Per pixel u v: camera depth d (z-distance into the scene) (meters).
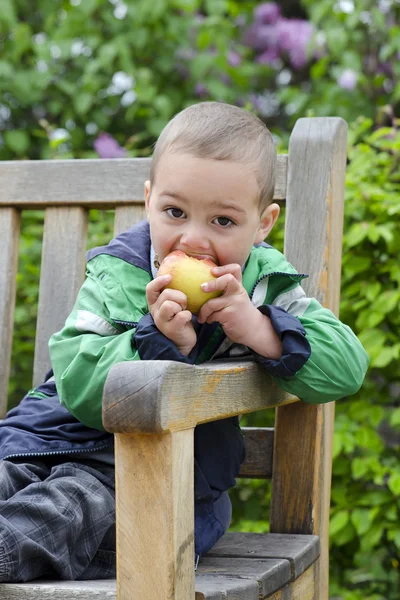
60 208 2.25
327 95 4.35
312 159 2.05
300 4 5.18
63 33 4.15
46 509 1.46
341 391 1.69
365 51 4.44
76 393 1.56
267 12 4.82
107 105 4.30
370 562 3.32
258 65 4.83
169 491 1.20
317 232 2.02
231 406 1.43
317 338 1.66
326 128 2.08
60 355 1.61
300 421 1.98
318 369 1.64
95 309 1.66
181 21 4.30
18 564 1.40
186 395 1.24
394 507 2.90
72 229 2.23
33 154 4.38
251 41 4.90
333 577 3.22
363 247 2.85
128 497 1.21
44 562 1.45
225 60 4.34
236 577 1.51
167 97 4.30
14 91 4.12
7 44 4.15
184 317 1.45
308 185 2.04
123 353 1.51
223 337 1.73
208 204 1.56
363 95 4.38
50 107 4.18
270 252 1.82
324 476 2.02
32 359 3.22
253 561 1.66
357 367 1.70
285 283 1.79
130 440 1.21
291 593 1.72
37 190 2.26
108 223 3.10
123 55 4.10
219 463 1.72
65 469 1.60
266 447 2.03
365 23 4.39
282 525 1.97
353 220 2.88
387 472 3.03
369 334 2.81
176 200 1.57
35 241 3.28
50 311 2.21
